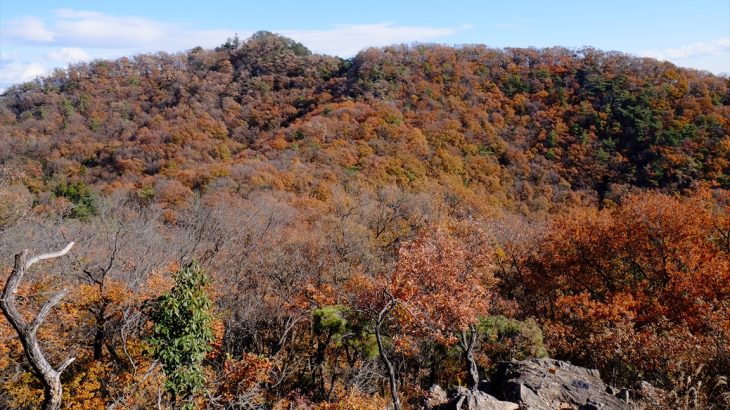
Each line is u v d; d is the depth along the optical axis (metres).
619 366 15.33
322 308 20.41
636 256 25.75
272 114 77.12
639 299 22.80
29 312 16.44
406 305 15.16
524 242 31.28
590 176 54.59
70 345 17.52
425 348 18.53
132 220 28.36
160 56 98.50
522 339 18.91
